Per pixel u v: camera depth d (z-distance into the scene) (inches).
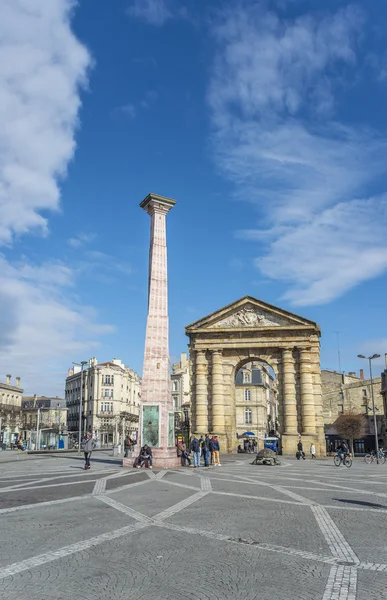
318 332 2071.9
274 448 2129.7
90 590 307.9
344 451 1476.4
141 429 1283.2
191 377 2161.7
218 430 2055.9
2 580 327.0
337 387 3597.4
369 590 305.9
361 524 508.4
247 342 2112.5
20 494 737.0
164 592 304.5
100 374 4269.2
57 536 450.9
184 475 1061.1
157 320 1327.5
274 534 460.1
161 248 1389.0
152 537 446.9
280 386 2070.6
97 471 1146.7
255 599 292.5
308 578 329.7
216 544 421.4
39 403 5142.7
